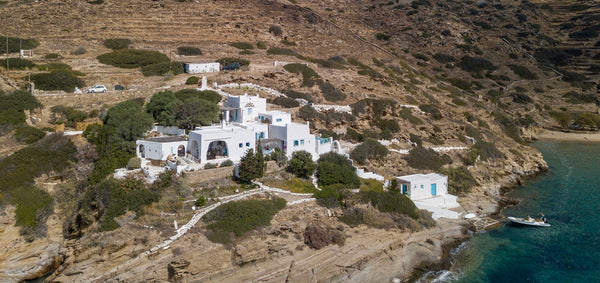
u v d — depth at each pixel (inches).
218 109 2325.3
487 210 2101.4
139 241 1416.1
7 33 3846.0
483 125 3543.3
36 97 2390.5
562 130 4382.4
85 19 4382.4
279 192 1780.3
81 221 1632.6
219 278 1381.6
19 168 1768.0
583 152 3513.8
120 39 3954.2
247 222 1510.8
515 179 2674.7
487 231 1872.5
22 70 2906.0
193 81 2977.4
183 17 4803.2
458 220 1941.4
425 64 5201.8
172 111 2220.7
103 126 2021.4
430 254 1638.8
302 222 1598.2
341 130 2603.3
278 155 1980.8
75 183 1841.8
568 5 7780.5
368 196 1838.1
